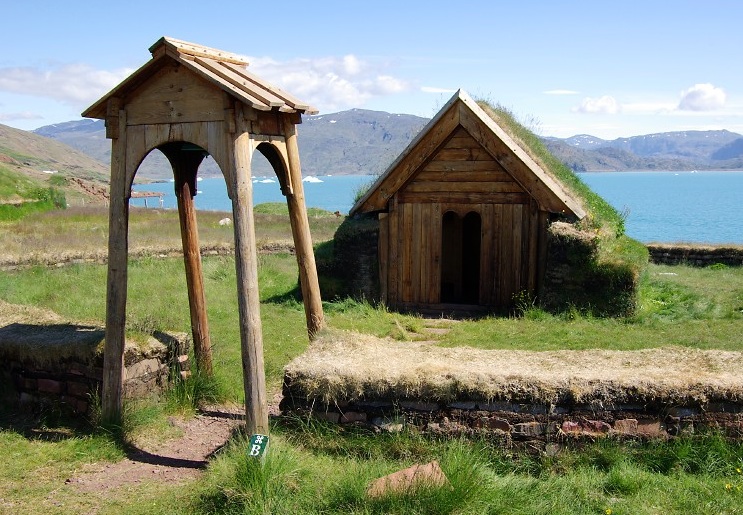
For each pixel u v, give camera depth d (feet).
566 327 38.58
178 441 23.68
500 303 46.57
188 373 27.84
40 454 21.98
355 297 48.14
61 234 79.00
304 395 21.76
